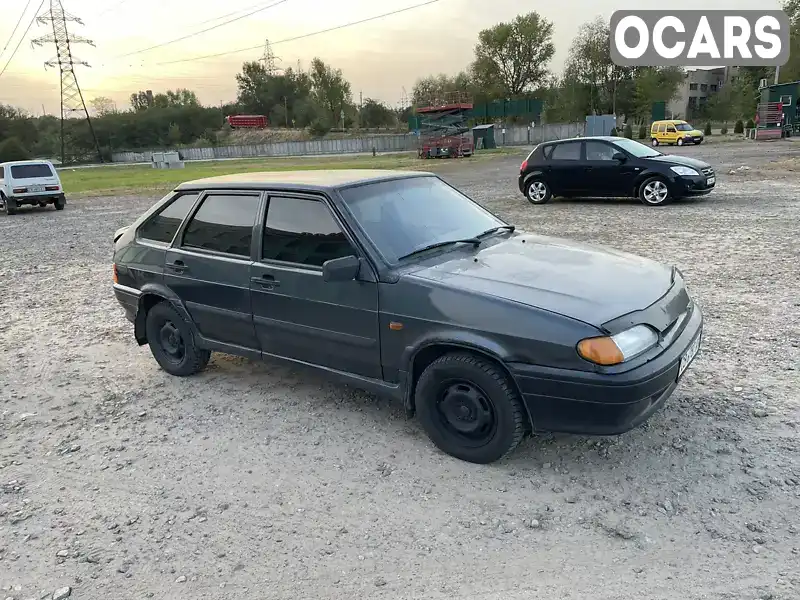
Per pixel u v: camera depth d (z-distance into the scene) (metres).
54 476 3.68
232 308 4.42
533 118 77.81
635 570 2.63
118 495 3.43
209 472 3.62
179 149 100.00
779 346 4.94
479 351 3.31
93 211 20.02
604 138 14.06
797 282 6.75
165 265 4.81
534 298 3.26
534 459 3.55
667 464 3.40
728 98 74.62
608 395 3.01
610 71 74.88
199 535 3.03
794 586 2.47
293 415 4.29
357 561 2.79
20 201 19.92
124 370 5.39
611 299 3.27
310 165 43.75
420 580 2.65
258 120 119.06
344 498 3.27
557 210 13.66
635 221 11.40
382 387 3.80
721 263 7.78
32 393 5.00
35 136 100.31
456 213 4.46
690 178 12.91
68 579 2.76
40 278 9.53
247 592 2.62
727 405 4.00
